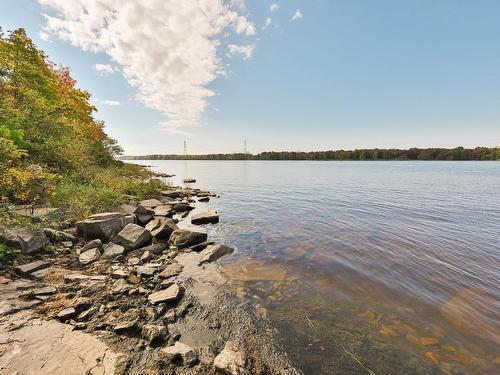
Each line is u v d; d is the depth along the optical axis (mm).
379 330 4562
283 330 4465
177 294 5156
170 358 3420
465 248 8961
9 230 6449
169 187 25625
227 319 4684
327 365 3697
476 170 65688
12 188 7809
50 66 25281
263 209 16422
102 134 33219
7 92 13258
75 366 3033
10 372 2807
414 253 8477
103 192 12562
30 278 5309
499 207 16797
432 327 4676
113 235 8742
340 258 8039
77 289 5043
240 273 6809
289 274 6832
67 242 7504
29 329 3604
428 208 16453
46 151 13734
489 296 5797
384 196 21859
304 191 25453
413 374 3596
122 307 4590
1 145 7582
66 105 18406
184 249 8508
